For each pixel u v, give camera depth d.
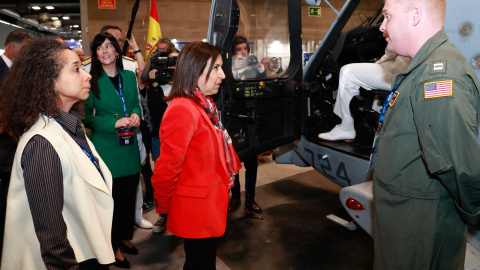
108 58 1.98
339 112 2.64
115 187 2.12
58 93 1.00
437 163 0.95
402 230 1.09
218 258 2.30
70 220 1.00
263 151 2.14
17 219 0.92
